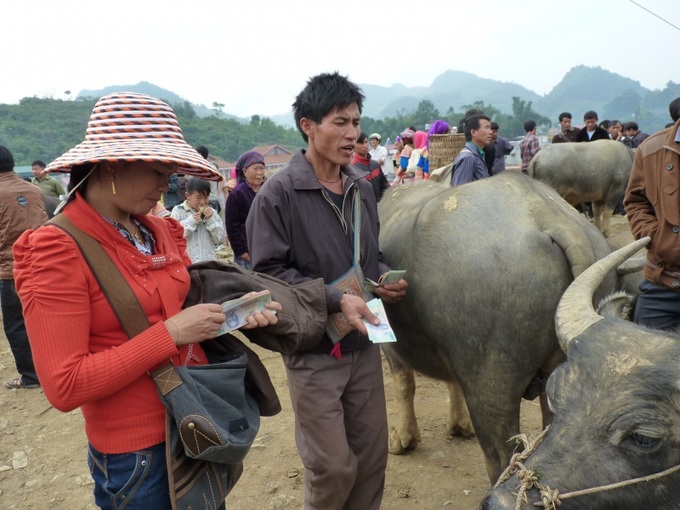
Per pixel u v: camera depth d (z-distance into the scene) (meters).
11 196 5.59
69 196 1.96
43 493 4.20
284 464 4.31
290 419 4.96
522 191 2.97
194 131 90.19
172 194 10.62
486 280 2.74
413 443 4.32
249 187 6.11
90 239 1.91
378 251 3.08
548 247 2.72
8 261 5.67
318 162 2.83
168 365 1.97
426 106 104.25
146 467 1.99
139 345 1.86
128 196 1.96
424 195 3.68
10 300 5.77
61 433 5.06
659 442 1.91
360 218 2.90
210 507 2.08
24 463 4.61
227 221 6.13
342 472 2.72
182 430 1.92
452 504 3.72
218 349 2.29
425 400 5.16
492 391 2.83
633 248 2.48
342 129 2.69
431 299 2.94
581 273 2.54
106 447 1.99
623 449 1.93
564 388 2.11
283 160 62.00
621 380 1.99
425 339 3.16
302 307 2.59
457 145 7.39
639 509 1.93
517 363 2.76
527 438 2.28
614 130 16.25
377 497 3.06
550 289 2.69
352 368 2.87
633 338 2.12
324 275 2.81
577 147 11.95
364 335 2.84
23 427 5.24
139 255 2.02
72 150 1.93
